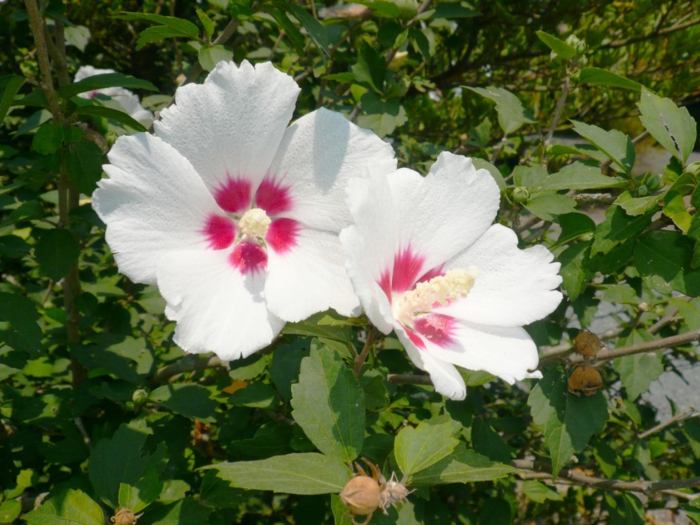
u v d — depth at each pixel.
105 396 0.31
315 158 0.22
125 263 0.21
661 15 0.67
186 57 0.61
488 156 0.38
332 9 0.41
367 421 0.29
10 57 0.51
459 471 0.21
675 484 0.30
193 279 0.21
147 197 0.21
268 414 0.30
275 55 0.49
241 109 0.22
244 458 0.27
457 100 0.71
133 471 0.24
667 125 0.25
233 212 0.23
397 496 0.19
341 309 0.21
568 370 0.27
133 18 0.31
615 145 0.27
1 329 0.28
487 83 0.71
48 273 0.29
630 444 0.45
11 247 0.37
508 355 0.22
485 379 0.30
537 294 0.22
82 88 0.27
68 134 0.27
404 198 0.22
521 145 0.52
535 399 0.27
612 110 0.72
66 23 0.35
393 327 0.19
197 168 0.22
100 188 0.20
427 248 0.23
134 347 0.33
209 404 0.30
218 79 0.21
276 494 0.46
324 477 0.19
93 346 0.32
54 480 0.34
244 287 0.22
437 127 0.69
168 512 0.24
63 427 0.32
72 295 0.33
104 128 0.35
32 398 0.33
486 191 0.23
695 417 0.39
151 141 0.21
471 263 0.23
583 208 0.38
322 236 0.23
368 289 0.18
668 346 0.26
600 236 0.25
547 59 0.68
